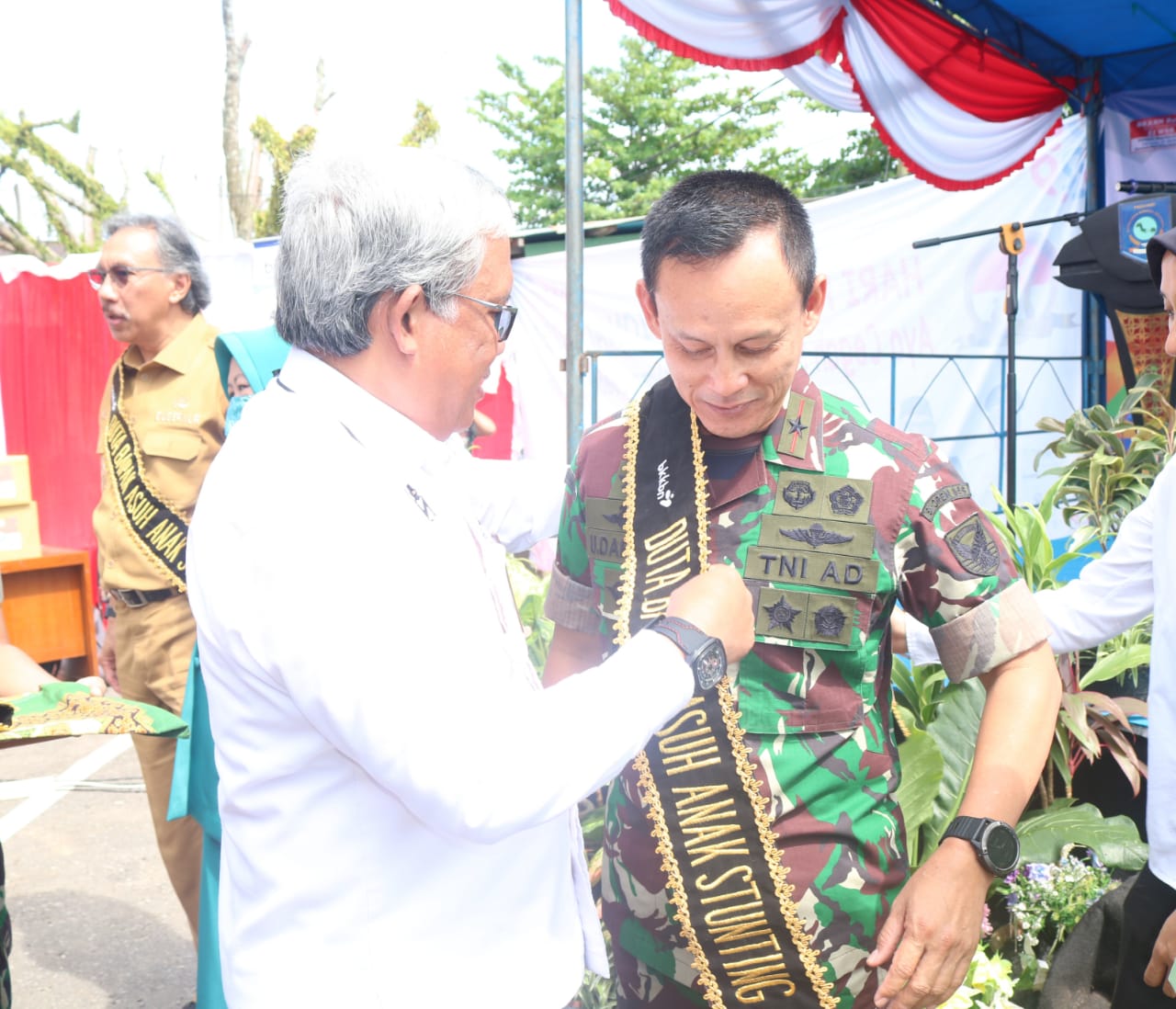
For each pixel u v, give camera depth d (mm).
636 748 931
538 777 866
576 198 3064
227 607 908
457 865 978
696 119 21016
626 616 1234
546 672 1435
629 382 6000
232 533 915
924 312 6543
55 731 1386
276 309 1014
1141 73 6371
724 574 1041
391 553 898
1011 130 5996
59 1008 2678
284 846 951
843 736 1176
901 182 6367
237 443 964
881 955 1072
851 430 1195
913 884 1080
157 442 2664
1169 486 1531
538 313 6117
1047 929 2309
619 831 1278
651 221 1104
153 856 3590
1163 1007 1641
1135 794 2396
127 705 1474
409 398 1000
